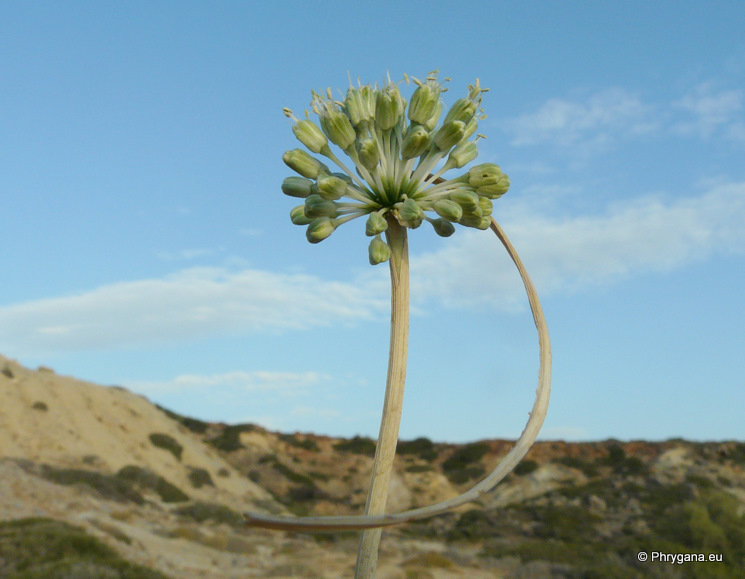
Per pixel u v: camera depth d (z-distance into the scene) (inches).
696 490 1590.8
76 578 663.8
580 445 2192.4
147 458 1657.2
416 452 2342.5
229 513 1371.8
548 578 975.0
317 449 2356.1
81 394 1770.4
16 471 1173.7
